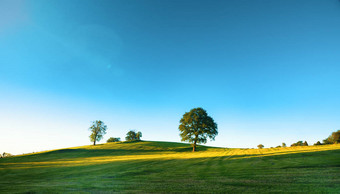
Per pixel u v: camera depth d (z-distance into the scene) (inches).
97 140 4458.7
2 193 518.3
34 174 977.5
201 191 425.1
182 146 3489.2
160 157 1691.7
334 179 458.6
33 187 585.9
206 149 2935.5
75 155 2438.5
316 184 421.1
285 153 1304.1
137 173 822.5
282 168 704.4
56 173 971.9
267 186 434.3
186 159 1387.8
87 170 1024.9
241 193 389.4
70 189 525.3
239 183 488.4
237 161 1091.9
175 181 575.5
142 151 2878.9
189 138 2637.8
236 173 670.5
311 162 784.9
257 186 441.7
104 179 698.2
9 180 808.9
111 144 4015.8
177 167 979.3
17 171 1144.2
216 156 1502.2
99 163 1381.6
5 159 2137.1
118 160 1562.5
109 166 1161.4
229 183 497.0
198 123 2674.7
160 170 896.3
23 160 1991.9
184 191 434.0
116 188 510.3
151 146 3491.6
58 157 2246.6
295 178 502.3
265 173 622.5
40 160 1955.0
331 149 1258.0
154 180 615.8
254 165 865.5
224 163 1037.8
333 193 352.8
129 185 545.3
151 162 1283.2
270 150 1776.6
